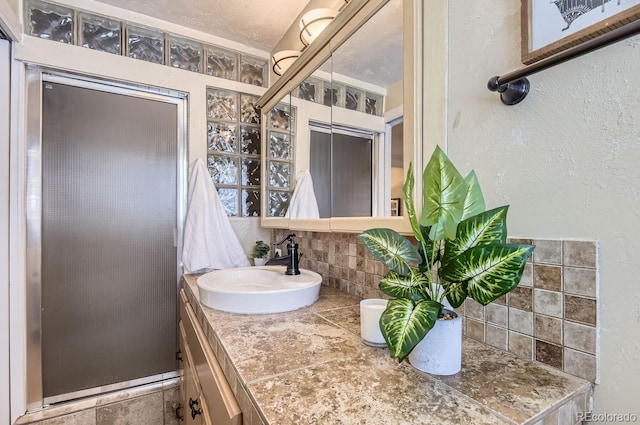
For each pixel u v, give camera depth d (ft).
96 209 4.90
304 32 4.36
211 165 5.65
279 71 5.44
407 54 2.73
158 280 5.33
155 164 5.32
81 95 4.80
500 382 1.77
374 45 3.15
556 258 1.89
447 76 2.49
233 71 5.89
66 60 4.53
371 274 3.52
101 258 4.93
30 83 4.42
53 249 4.61
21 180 4.33
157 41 5.24
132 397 4.88
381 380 1.82
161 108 5.37
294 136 4.85
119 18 4.91
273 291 3.17
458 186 1.73
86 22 4.72
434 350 1.87
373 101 3.20
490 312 2.24
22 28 4.26
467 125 2.37
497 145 2.19
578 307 1.80
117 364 5.02
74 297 4.75
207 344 2.90
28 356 4.42
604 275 1.70
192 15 5.10
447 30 2.49
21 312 4.33
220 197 5.73
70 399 4.70
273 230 5.99
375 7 3.06
